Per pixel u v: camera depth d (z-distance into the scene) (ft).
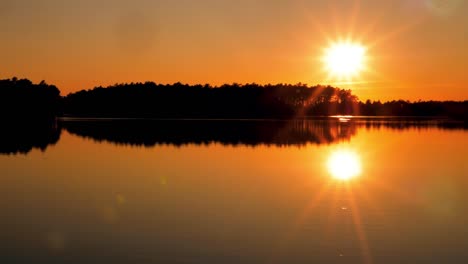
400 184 77.87
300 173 88.12
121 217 56.34
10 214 57.98
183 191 70.95
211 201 64.44
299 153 120.78
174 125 261.44
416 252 45.32
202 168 93.50
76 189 72.49
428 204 63.67
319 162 103.50
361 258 43.83
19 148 129.08
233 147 134.00
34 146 134.82
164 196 67.56
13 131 202.69
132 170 90.84
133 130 212.23
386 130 234.79
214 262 42.57
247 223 54.08
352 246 46.83
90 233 50.37
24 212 58.85
